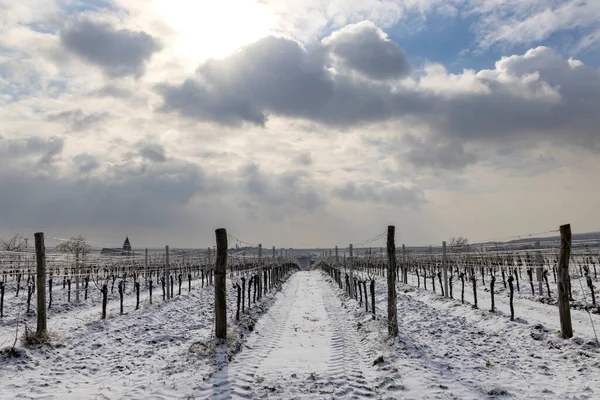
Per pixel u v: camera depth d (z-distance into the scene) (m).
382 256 48.19
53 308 19.91
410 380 8.67
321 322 17.98
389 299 12.77
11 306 20.36
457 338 13.18
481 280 31.78
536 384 8.40
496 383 8.49
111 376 9.67
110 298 25.23
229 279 38.47
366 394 8.24
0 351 10.65
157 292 28.55
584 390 7.86
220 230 12.98
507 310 18.08
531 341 12.16
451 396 7.73
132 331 14.81
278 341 13.99
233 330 14.18
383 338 12.55
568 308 11.92
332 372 9.87
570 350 10.68
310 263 127.12
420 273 44.75
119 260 31.69
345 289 30.86
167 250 25.34
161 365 10.41
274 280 35.94
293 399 7.99
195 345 11.56
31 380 9.22
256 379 9.25
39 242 12.96
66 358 11.30
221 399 7.88
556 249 18.08
